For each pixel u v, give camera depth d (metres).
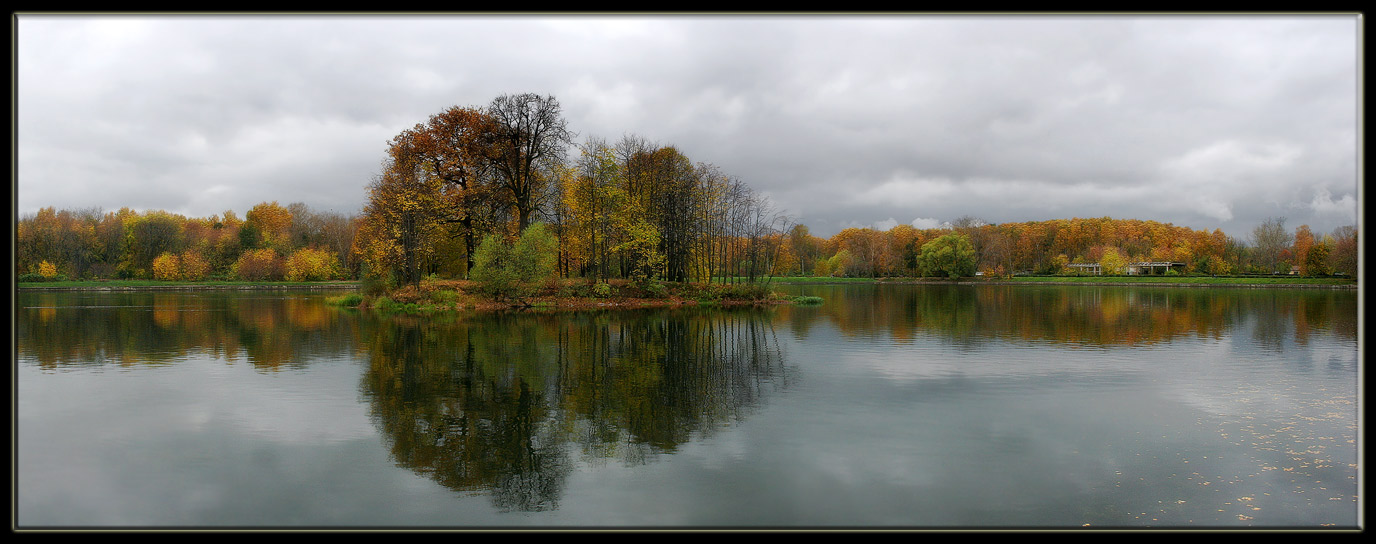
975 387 15.55
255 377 16.55
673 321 32.25
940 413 13.08
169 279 79.88
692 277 49.81
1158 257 112.38
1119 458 10.41
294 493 8.87
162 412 12.90
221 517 8.04
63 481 9.23
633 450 10.78
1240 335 26.34
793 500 8.65
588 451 10.72
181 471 9.67
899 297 58.66
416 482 9.31
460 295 38.06
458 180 42.56
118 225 80.75
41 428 11.76
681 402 14.12
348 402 13.93
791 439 11.34
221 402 13.80
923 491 8.99
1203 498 8.86
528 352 21.23
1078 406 13.68
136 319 31.58
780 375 17.22
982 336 26.02
